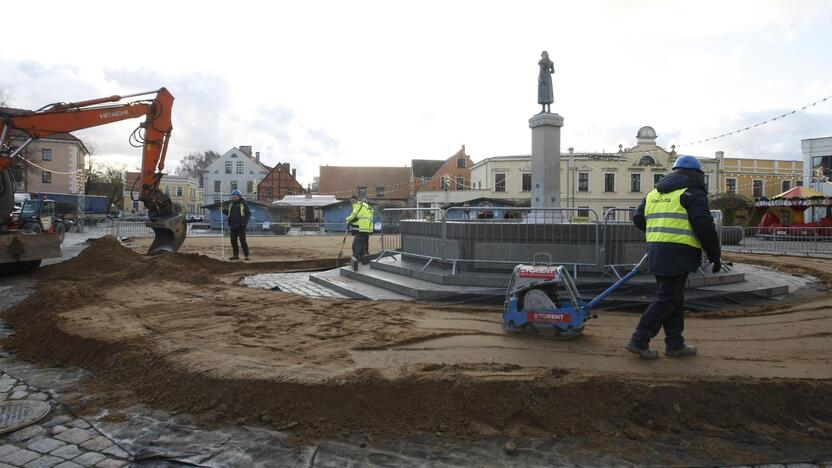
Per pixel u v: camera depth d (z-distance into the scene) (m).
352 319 6.79
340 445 3.65
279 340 5.73
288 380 4.24
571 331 5.66
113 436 3.78
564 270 5.88
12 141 12.96
